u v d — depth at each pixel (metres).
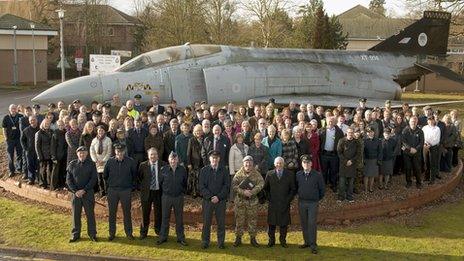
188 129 11.05
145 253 9.00
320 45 45.09
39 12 68.19
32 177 12.45
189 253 9.03
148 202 9.57
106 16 69.94
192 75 19.08
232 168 10.32
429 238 9.96
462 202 12.77
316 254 9.05
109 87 18.03
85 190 9.36
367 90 23.12
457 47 56.06
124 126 11.60
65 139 11.62
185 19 46.91
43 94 17.56
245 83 19.75
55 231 10.02
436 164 13.25
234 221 10.43
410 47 25.38
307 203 9.15
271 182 9.18
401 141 12.39
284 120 12.12
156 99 15.30
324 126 12.42
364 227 10.59
